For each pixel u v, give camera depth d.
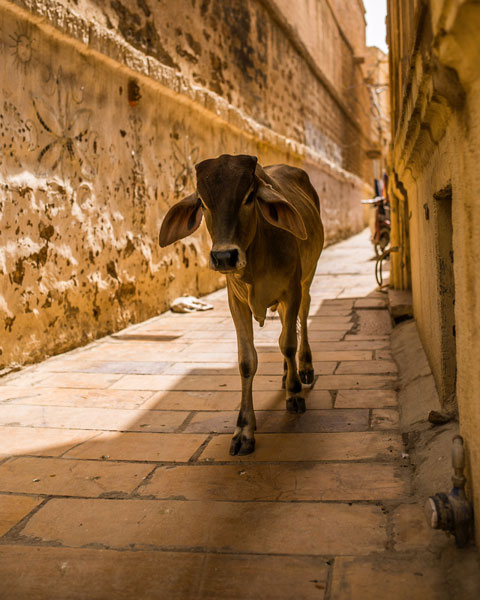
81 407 4.41
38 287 5.70
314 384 4.69
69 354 6.06
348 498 2.83
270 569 2.30
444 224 3.38
